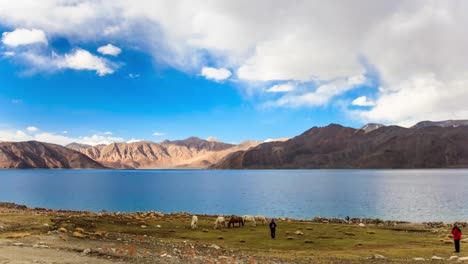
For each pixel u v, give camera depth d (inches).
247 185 7864.2
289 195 5344.5
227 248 1224.2
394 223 2480.3
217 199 4761.3
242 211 3567.9
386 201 4446.4
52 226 1457.9
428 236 1701.5
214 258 967.6
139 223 1828.2
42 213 2212.1
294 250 1252.5
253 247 1286.9
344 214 3353.8
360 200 4579.2
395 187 6889.8
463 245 1425.9
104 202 4315.9
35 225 1461.6
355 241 1470.2
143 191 6156.5
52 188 6697.8
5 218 1691.7
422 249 1306.6
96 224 1664.6
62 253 900.6
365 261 1032.8
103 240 1202.6
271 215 3289.9
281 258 1044.5
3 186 7180.1
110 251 952.3
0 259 773.9
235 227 1813.5
